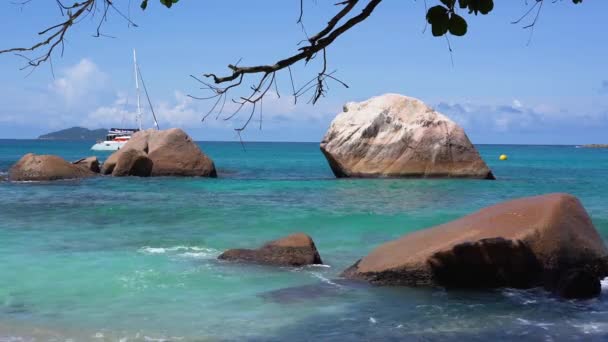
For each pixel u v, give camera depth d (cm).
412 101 3022
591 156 8238
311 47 369
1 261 1075
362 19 370
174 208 1831
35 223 1537
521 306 820
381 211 1783
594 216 1689
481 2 318
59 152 9644
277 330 713
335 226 1511
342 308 804
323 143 3023
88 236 1350
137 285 915
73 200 2041
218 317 762
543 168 4522
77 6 402
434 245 940
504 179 3061
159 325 729
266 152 9525
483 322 747
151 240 1306
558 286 880
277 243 1089
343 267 1055
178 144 3069
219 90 357
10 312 779
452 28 318
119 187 2517
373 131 2959
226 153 8756
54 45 405
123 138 8881
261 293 875
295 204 1952
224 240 1319
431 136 2925
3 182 2698
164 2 416
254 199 2094
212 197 2156
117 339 679
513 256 902
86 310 788
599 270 934
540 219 941
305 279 960
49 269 1016
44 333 697
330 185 2605
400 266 918
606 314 784
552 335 700
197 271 1007
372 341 677
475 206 1916
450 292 887
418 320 755
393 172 2919
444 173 2919
